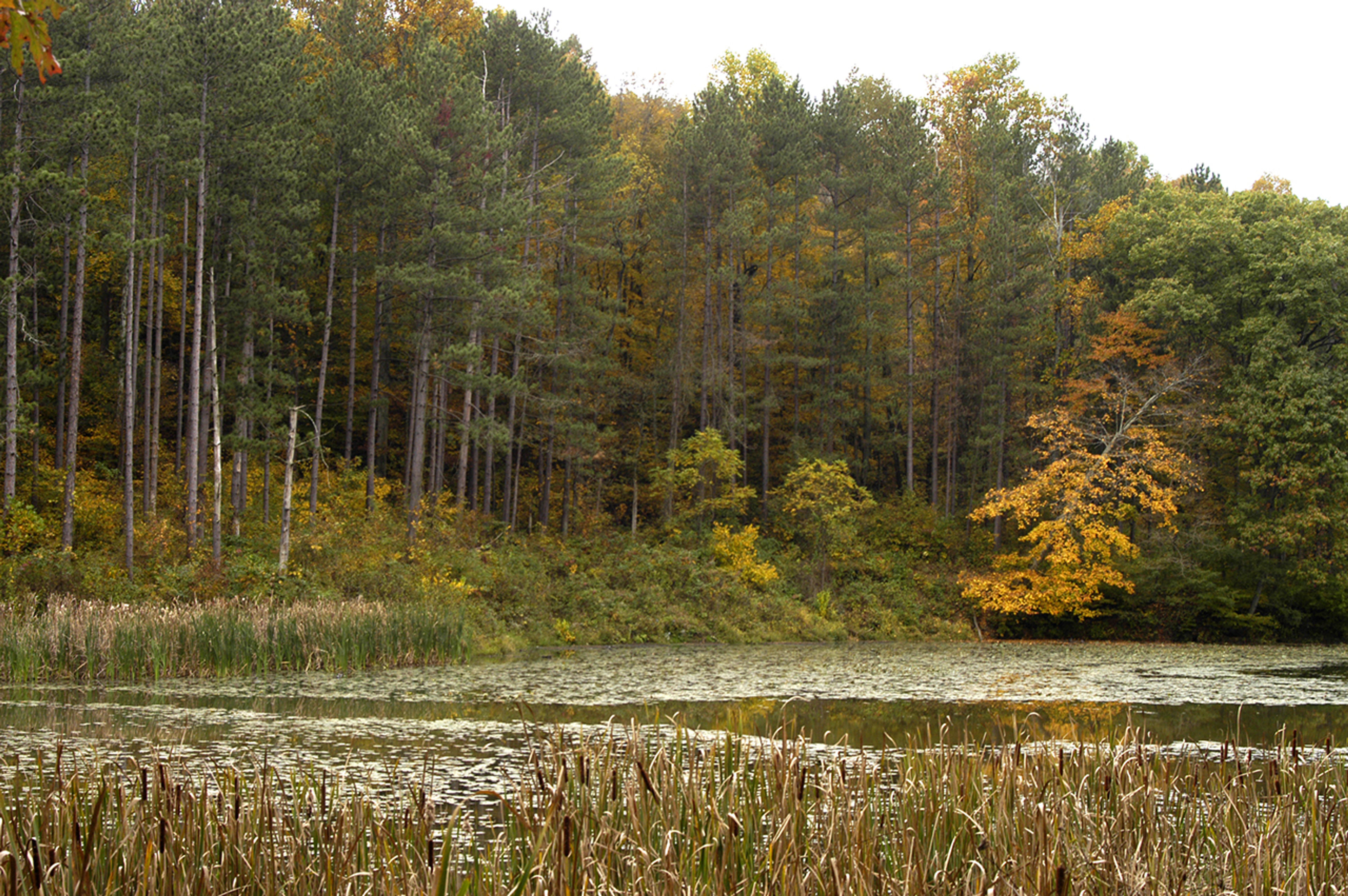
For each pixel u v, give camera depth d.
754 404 38.75
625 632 26.92
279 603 21.52
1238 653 26.58
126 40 26.09
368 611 20.16
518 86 34.91
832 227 40.72
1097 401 35.44
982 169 39.66
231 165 26.73
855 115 43.09
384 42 34.22
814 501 33.72
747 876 5.33
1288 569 31.98
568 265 39.97
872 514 37.25
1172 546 32.59
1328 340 33.25
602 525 35.94
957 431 40.34
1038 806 5.68
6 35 3.74
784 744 6.25
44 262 28.58
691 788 5.96
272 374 28.72
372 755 10.13
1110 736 8.16
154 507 26.89
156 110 26.16
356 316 30.77
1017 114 42.66
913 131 38.84
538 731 8.08
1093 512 30.55
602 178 35.28
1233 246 33.72
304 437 34.38
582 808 5.59
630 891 4.93
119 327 35.38
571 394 36.00
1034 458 35.69
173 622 17.50
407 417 41.78
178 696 14.77
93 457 32.44
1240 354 33.84
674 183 37.91
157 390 27.95
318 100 30.84
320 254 33.03
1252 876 5.71
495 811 7.84
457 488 41.00
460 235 28.58
